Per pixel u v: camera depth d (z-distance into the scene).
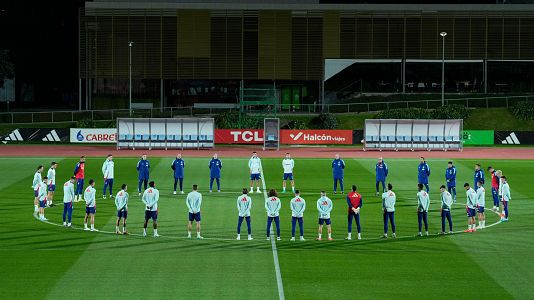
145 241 34.16
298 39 99.62
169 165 63.22
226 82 102.62
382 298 25.62
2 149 75.81
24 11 113.06
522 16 99.62
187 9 98.81
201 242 34.09
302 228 34.59
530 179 56.25
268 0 100.25
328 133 81.25
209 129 76.75
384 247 33.19
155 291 26.25
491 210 43.38
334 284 27.20
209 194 48.66
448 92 102.88
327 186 52.44
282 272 28.78
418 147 75.88
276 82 102.00
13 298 25.41
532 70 104.75
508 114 90.44
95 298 25.45
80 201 45.41
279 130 78.75
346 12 99.38
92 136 81.69
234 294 25.97
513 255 31.77
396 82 103.12
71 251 32.00
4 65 107.00
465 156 71.12
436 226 38.34
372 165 64.12
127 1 98.50
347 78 102.94
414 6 99.06
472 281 27.72
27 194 48.19
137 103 99.88
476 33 99.75
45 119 94.62
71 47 115.88
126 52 98.62
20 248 32.56
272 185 52.81
